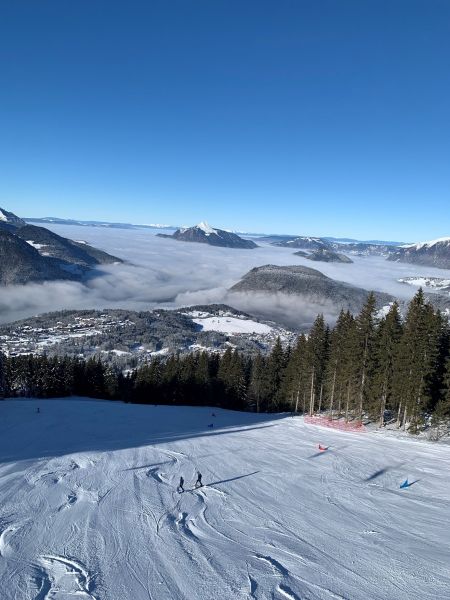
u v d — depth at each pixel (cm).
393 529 1831
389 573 1421
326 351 5575
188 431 4034
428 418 4428
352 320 5147
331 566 1451
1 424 3925
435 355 3991
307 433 4025
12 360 8219
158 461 2734
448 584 1366
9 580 1237
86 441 3325
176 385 7144
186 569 1366
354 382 4647
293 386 5934
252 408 6881
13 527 1583
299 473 2662
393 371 4272
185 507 1934
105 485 2161
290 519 1880
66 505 1847
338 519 1917
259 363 7006
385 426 4362
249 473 2598
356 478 2620
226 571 1369
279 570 1397
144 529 1656
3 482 2088
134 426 4216
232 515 1883
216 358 8250
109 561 1385
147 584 1266
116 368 14088
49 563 1348
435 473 2788
